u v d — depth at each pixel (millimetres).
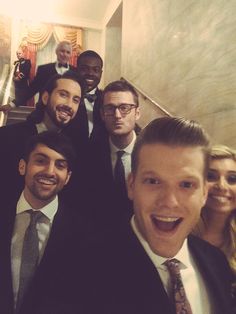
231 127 2840
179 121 947
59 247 1145
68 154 1320
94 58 2305
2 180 1411
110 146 1657
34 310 1029
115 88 1689
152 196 934
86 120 1739
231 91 2883
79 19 9156
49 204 1289
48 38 9023
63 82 1616
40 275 1072
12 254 1173
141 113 5281
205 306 991
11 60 8781
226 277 1062
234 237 1296
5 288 1124
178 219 943
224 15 3047
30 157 1303
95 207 1384
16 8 8828
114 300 942
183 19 3941
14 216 1262
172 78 4199
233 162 1301
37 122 1623
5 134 1572
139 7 5613
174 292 966
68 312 953
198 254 1059
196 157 920
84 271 1014
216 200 1303
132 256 995
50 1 8570
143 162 936
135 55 5750
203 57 3408
